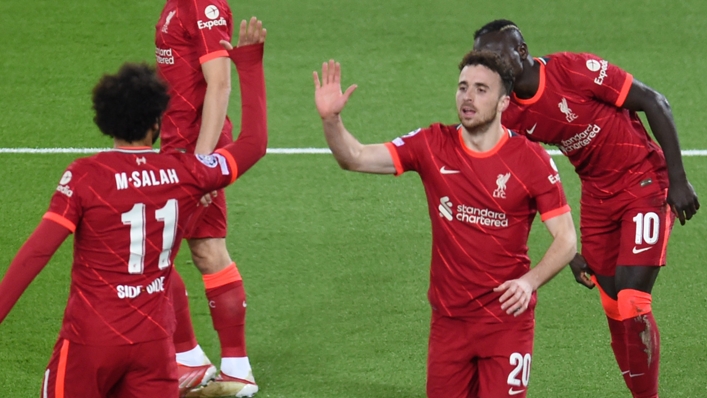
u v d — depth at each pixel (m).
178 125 17.98
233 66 32.81
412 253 23.67
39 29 34.06
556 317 21.23
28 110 29.64
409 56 33.31
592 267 18.00
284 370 19.25
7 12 35.09
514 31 16.19
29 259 12.30
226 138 18.23
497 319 14.61
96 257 12.79
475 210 14.27
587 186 17.69
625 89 16.36
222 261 18.27
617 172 17.09
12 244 23.45
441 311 14.95
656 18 36.03
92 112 29.64
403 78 32.00
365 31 34.81
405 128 29.20
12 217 24.53
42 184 26.03
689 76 32.34
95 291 12.85
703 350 20.11
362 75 32.06
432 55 33.44
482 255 14.35
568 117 16.53
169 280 13.55
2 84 30.95
